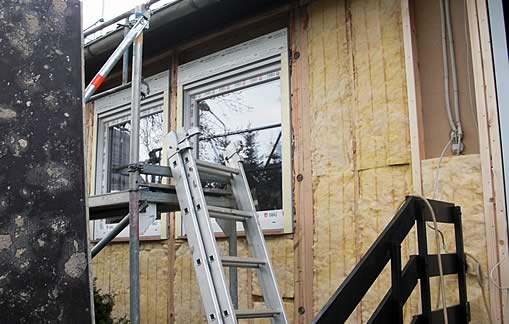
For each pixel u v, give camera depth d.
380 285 3.05
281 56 3.79
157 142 4.93
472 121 2.86
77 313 1.37
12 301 1.26
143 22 2.95
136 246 2.55
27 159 1.37
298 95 3.65
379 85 3.25
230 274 3.12
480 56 2.80
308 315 3.35
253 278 3.76
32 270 1.31
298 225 3.50
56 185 1.41
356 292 1.83
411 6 3.17
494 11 2.80
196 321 4.15
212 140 4.37
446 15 3.04
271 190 3.85
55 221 1.39
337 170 3.37
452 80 2.96
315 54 3.61
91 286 1.42
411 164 3.02
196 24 4.27
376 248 1.98
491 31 2.79
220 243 3.98
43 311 1.31
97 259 5.18
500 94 2.72
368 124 3.26
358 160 3.27
